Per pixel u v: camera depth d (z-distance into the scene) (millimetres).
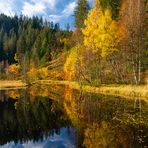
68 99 44906
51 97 50031
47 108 36906
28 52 191750
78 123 25781
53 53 164875
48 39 189875
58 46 177625
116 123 24141
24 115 32438
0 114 33688
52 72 127375
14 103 43719
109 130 21891
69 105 37906
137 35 48281
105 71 59906
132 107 31719
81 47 71125
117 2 65062
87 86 60344
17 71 144750
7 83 111562
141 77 48438
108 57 56500
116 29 53938
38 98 49312
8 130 25031
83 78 67438
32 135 22906
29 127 25906
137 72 50156
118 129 21969
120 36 52781
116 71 54188
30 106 39594
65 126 25156
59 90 65375
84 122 25844
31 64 156125
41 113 33312
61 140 20516
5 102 45438
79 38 82938
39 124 27062
